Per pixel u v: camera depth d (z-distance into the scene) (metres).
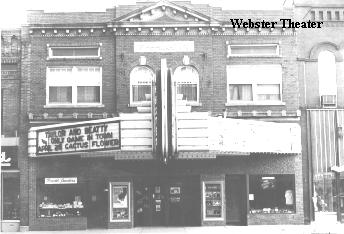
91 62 26.30
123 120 21.50
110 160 25.56
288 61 26.64
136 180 26.02
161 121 20.61
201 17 26.19
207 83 26.12
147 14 26.25
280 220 25.72
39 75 26.14
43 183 25.62
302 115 26.66
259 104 26.19
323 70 27.22
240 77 26.45
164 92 20.62
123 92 25.95
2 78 26.20
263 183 26.06
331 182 26.36
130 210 25.27
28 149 25.50
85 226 25.25
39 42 26.33
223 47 26.47
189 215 26.08
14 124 26.06
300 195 25.91
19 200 25.64
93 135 22.64
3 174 25.64
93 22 26.34
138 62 26.12
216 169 25.64
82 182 25.66
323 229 21.25
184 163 25.58
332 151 26.56
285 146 25.23
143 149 21.27
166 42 26.27
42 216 25.44
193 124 21.45
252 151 23.48
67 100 26.23
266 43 26.66
